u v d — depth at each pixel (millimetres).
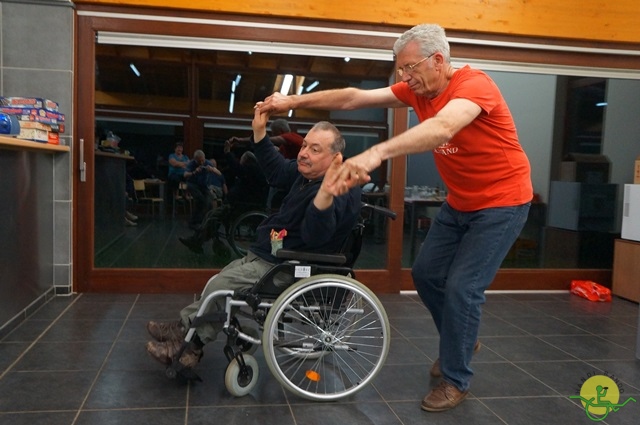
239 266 2162
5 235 2705
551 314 3543
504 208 2031
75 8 3467
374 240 3994
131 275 3688
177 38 3578
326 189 1668
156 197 3812
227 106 3832
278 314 1998
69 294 3572
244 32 3613
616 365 2627
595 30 3918
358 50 3736
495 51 3910
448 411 2082
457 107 1768
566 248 4250
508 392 2277
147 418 1924
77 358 2455
